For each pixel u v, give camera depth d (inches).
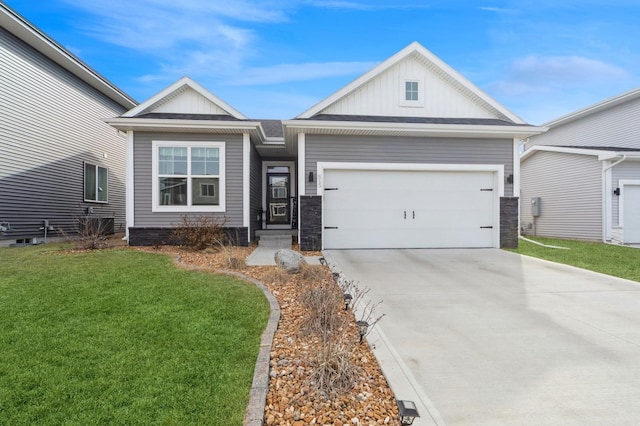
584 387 107.6
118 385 99.5
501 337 144.6
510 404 98.9
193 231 344.8
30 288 190.1
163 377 104.0
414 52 396.5
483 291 212.5
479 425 89.9
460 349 133.0
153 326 141.6
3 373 104.9
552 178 590.2
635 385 108.8
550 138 734.5
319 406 94.7
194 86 395.2
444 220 375.2
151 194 372.8
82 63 470.6
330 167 362.3
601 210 495.2
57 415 86.7
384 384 108.7
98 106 546.6
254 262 283.0
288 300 183.6
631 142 566.6
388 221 370.0
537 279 242.5
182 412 88.4
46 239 434.9
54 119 452.8
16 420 84.9
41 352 118.3
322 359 105.8
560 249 401.4
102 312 156.2
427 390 105.1
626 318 167.2
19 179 397.7
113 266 248.5
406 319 164.9
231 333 136.9
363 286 222.5
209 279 215.9
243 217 381.7
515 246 379.2
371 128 345.7
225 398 94.5
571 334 147.9
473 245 378.0
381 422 89.8
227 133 379.2
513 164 381.1
